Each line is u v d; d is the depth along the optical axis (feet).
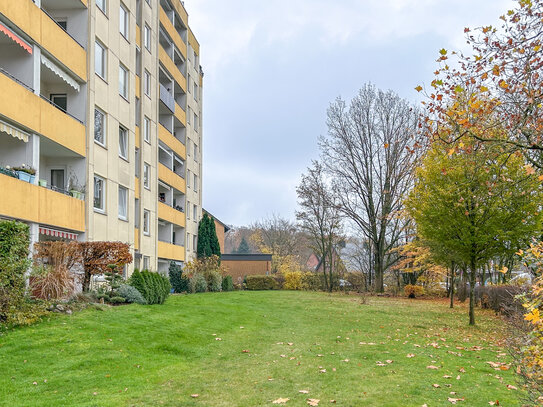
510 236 46.03
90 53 56.90
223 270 116.88
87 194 55.42
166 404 20.42
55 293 38.40
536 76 28.55
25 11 43.86
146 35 85.76
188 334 37.06
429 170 50.24
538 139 28.30
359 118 118.32
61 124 49.96
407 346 35.68
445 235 49.90
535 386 14.98
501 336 42.11
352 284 135.54
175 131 117.29
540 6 27.43
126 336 33.06
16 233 33.86
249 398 21.42
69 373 24.41
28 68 45.70
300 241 194.70
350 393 21.95
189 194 120.57
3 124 40.47
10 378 23.02
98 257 45.60
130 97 72.13
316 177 125.18
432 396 21.25
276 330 44.52
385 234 122.52
